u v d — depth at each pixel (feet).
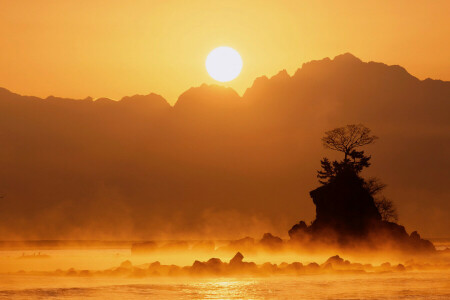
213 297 340.59
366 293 353.51
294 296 343.05
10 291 357.61
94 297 337.31
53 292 355.36
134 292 356.38
